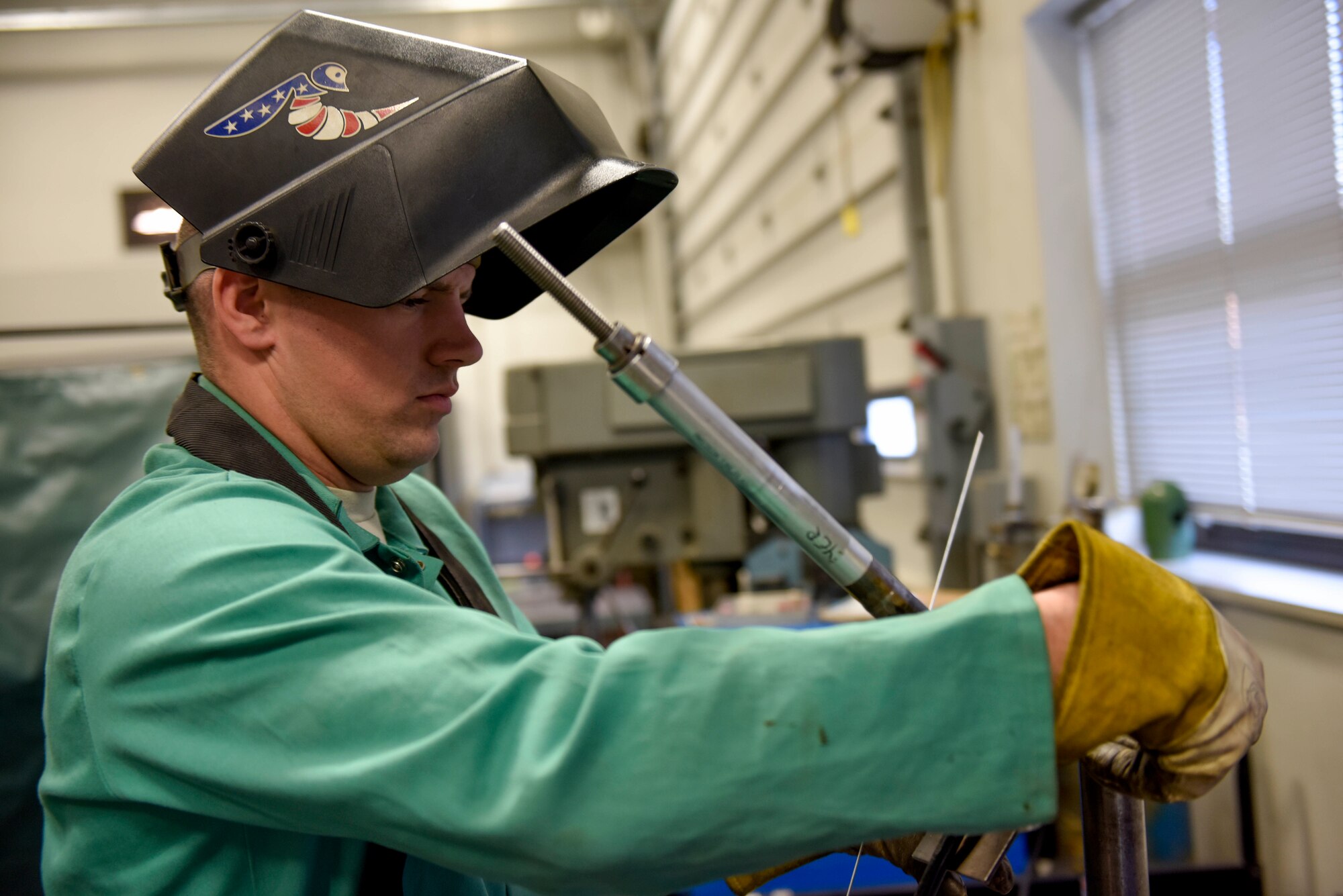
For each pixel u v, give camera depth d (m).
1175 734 0.44
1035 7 1.94
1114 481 1.98
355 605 0.47
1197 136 1.69
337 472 0.67
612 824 0.40
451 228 0.53
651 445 1.96
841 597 1.98
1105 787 0.53
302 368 0.61
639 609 2.68
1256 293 1.58
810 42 3.46
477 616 0.47
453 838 0.42
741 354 1.92
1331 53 1.39
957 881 0.56
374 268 0.53
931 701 0.41
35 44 5.98
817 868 1.46
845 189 3.32
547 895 0.43
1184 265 1.75
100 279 1.81
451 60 0.57
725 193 5.17
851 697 0.41
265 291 0.60
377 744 0.43
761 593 1.98
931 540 2.23
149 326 1.84
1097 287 1.98
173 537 0.51
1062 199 1.98
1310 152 1.45
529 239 0.79
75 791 0.55
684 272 6.54
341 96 0.56
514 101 0.55
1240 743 0.44
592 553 1.95
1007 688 0.41
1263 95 1.53
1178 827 1.45
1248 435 1.61
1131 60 1.85
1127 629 0.42
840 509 1.94
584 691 0.43
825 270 3.75
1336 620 1.16
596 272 7.04
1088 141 2.00
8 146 6.31
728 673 0.42
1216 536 1.68
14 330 1.79
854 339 1.93
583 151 0.55
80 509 1.67
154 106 6.39
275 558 0.49
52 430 1.69
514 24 6.45
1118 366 1.98
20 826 1.57
